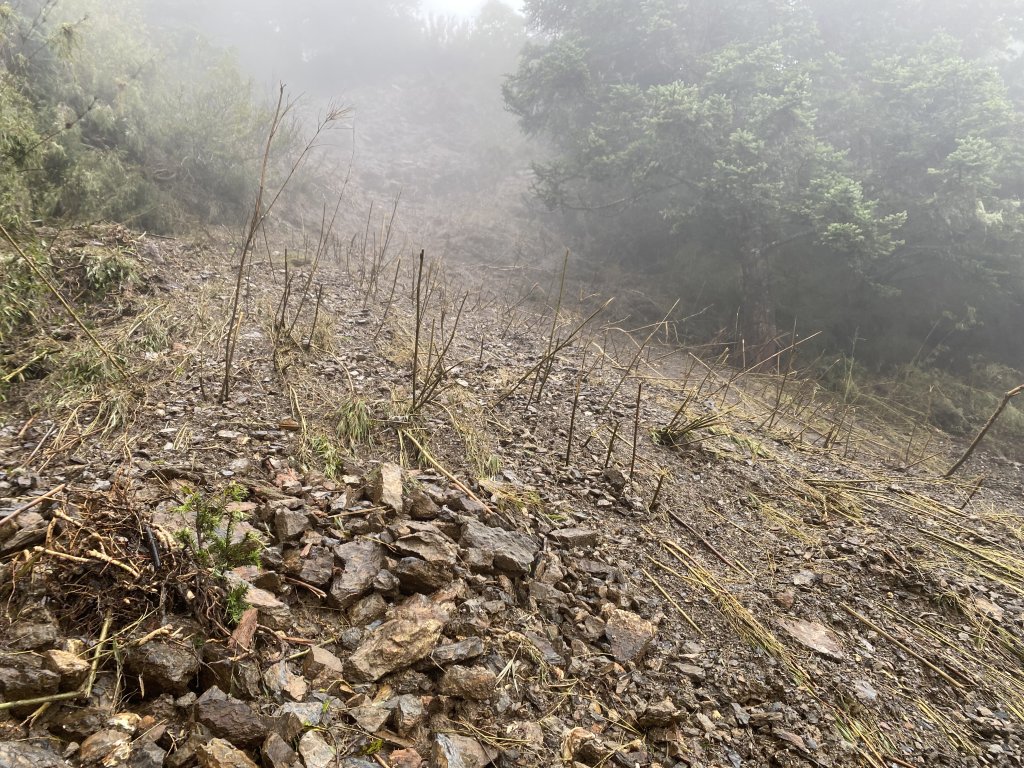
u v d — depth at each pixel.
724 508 4.18
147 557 2.12
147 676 1.82
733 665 2.81
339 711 1.97
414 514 3.05
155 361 3.94
